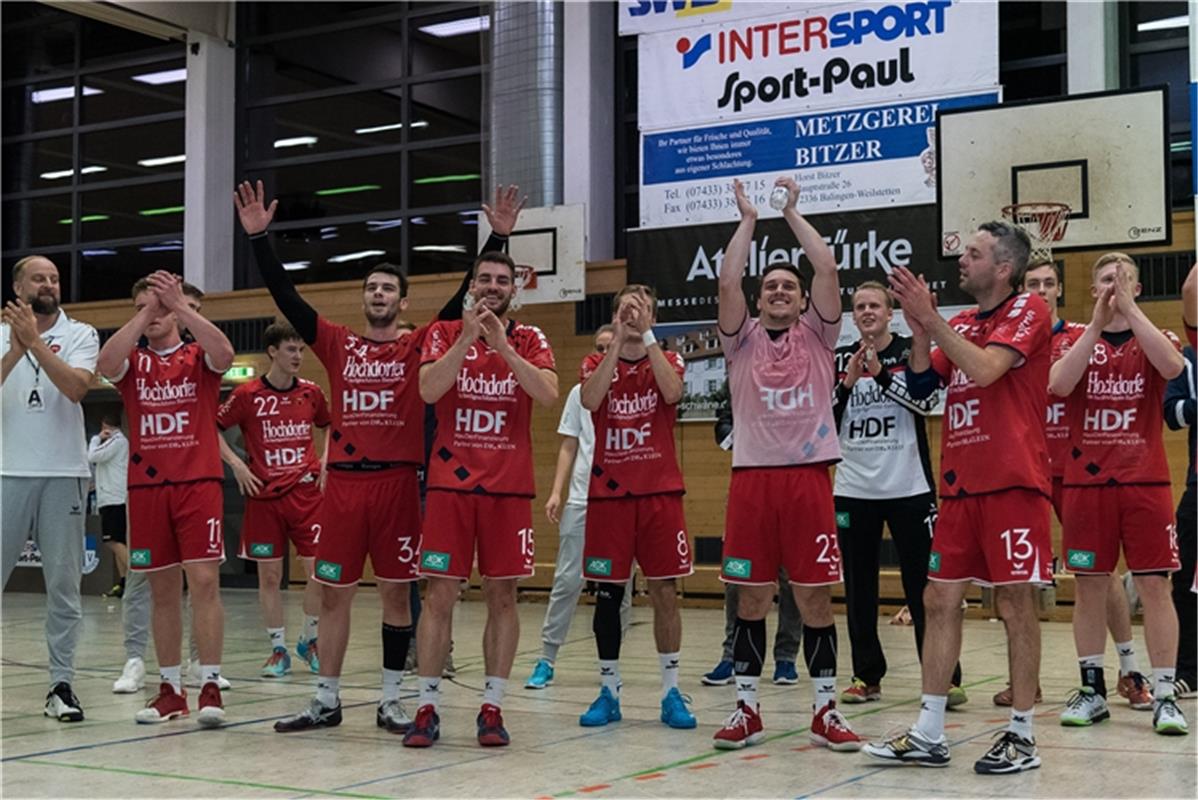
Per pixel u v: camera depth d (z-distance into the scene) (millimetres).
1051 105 9914
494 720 4691
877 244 11273
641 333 5031
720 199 11992
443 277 13414
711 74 12047
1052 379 4996
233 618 10727
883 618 10719
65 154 17344
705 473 12070
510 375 4836
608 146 13422
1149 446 5023
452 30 14992
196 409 5348
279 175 15914
